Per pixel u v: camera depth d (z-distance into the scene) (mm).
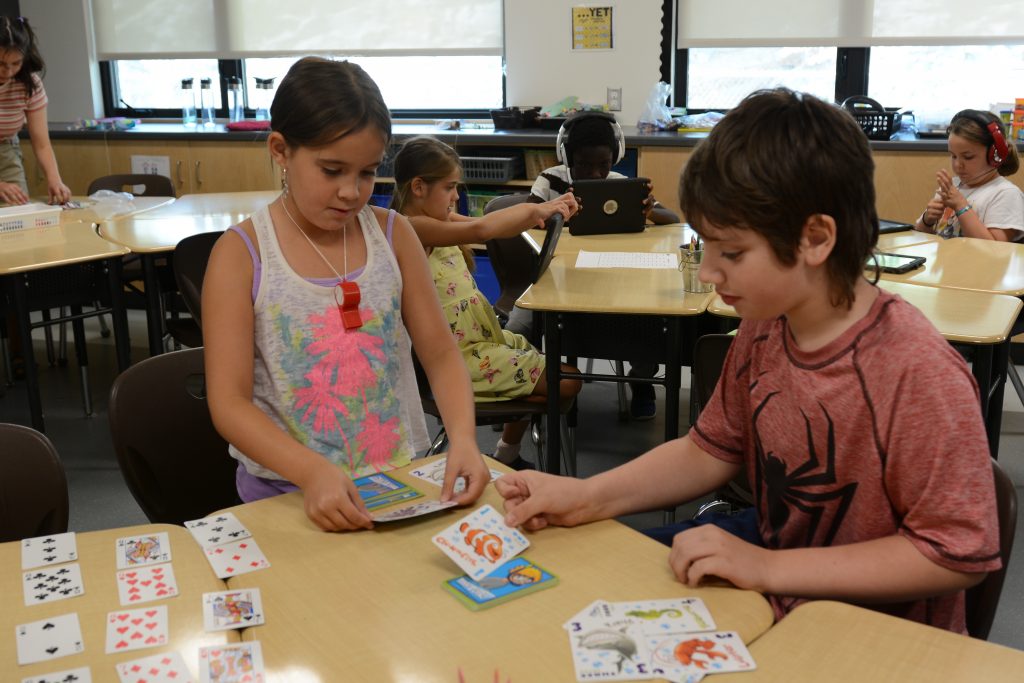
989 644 931
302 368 1429
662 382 2516
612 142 3518
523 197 3742
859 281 1069
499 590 1037
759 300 1038
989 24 4480
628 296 2488
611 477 1259
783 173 964
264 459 1304
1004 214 3359
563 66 5113
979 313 2287
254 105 5762
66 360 4359
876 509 1082
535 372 2590
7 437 1446
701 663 900
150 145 5215
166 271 3748
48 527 1454
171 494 1721
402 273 1541
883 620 972
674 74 5090
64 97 5840
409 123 5414
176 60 5734
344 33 5406
